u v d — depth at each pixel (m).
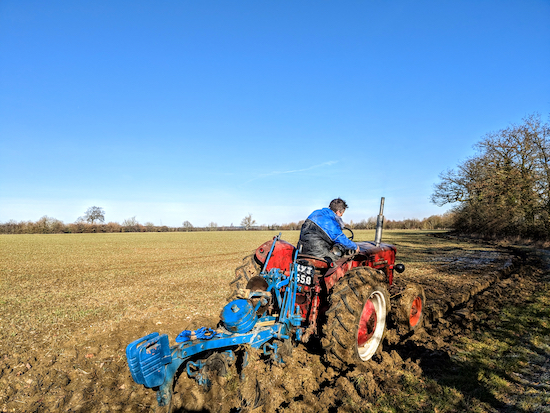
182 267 13.49
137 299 7.68
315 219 4.35
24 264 14.36
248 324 3.41
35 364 4.21
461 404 3.08
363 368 3.71
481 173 30.17
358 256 5.02
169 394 2.86
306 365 3.85
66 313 6.49
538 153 24.19
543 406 2.99
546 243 22.30
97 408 3.29
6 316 6.32
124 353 4.52
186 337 3.14
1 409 3.26
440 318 5.77
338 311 3.54
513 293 7.82
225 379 3.42
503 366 3.82
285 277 4.07
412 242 26.00
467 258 15.25
